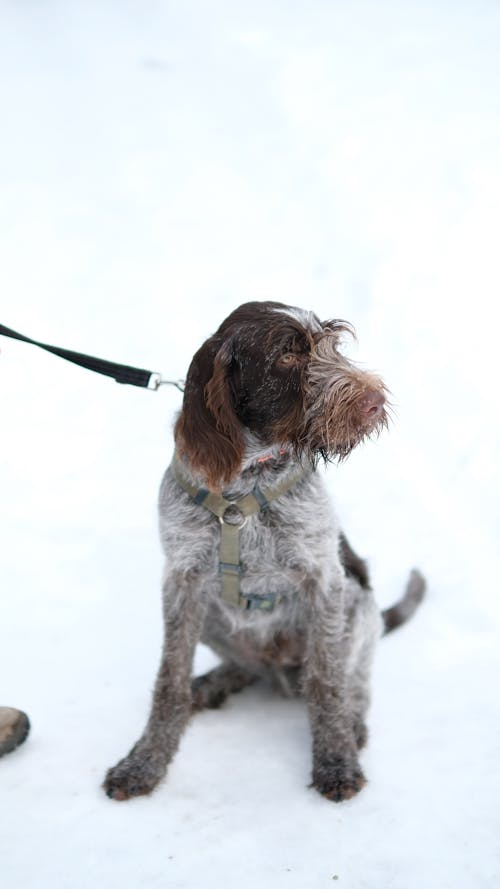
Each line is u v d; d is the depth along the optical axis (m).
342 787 3.04
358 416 2.96
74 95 11.73
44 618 4.31
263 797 3.08
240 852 2.78
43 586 4.59
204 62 12.56
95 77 12.26
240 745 3.42
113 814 2.98
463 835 2.82
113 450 5.92
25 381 6.62
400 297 7.07
